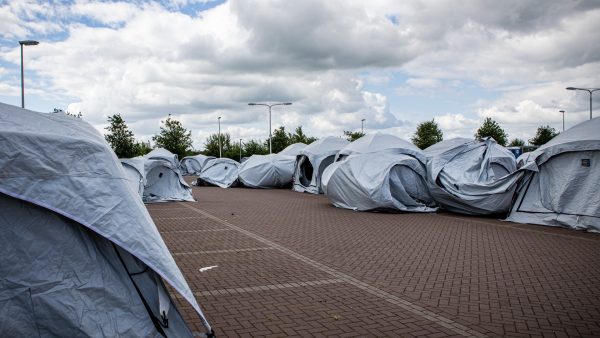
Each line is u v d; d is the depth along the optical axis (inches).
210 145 2396.7
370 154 667.4
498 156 641.0
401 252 354.0
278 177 1143.6
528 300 235.5
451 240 406.0
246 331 193.6
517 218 530.6
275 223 517.3
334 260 326.6
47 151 157.6
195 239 414.3
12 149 152.2
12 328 145.9
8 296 147.5
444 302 232.1
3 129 153.3
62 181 157.6
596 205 461.7
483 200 565.0
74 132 172.4
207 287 259.6
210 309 221.8
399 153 673.6
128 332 157.5
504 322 204.4
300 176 1082.1
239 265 312.0
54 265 153.5
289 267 306.2
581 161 484.7
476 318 209.5
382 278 278.1
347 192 658.2
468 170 623.5
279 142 2124.8
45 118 171.8
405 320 206.8
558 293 247.6
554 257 335.9
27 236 152.0
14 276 148.8
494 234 438.6
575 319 208.2
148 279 171.2
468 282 268.7
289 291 251.9
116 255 164.9
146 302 167.6
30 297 148.7
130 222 164.1
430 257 335.9
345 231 457.7
